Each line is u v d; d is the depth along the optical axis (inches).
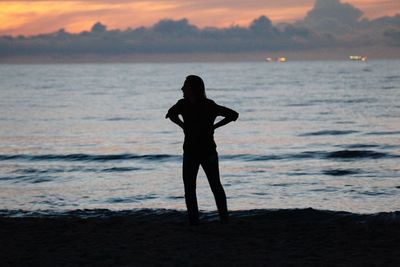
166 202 468.1
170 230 267.1
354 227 272.5
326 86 3545.8
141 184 569.6
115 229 274.2
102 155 816.3
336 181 582.6
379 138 1068.5
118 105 2186.3
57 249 229.5
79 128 1342.3
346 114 1649.9
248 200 475.8
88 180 607.8
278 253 219.0
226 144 1007.6
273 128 1296.8
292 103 2155.5
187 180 260.8
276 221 293.9
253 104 2135.8
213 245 233.9
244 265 200.7
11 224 292.0
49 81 5423.2
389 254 215.8
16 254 221.6
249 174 644.1
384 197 482.9
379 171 658.2
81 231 270.1
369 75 5812.0
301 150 899.4
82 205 462.9
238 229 268.4
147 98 2672.2
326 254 217.0
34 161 784.3
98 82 5078.7
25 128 1342.3
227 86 3782.0
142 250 225.1
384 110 1765.5
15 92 3277.6
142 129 1314.0
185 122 251.4
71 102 2368.4
